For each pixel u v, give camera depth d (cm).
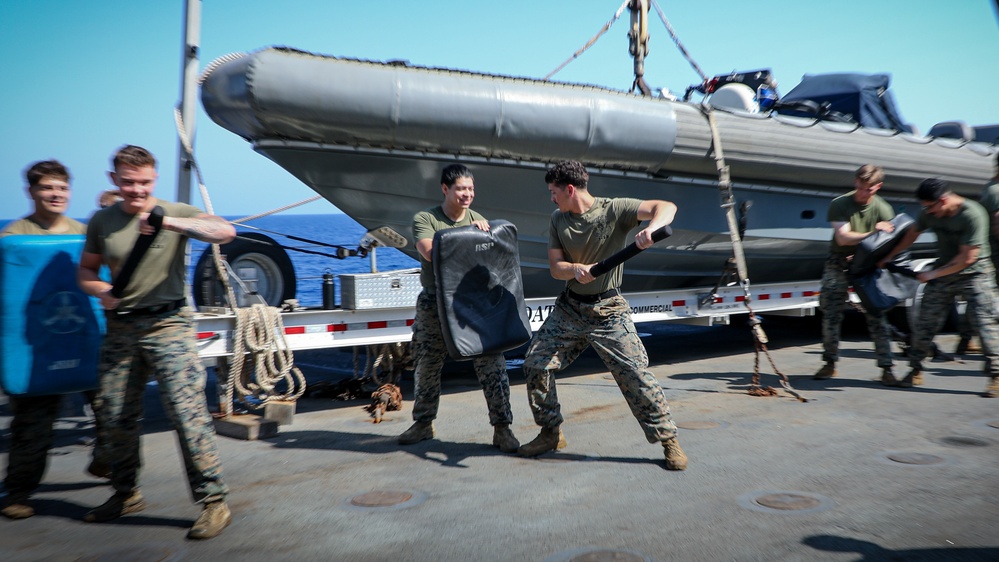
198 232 302
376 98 532
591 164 626
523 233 645
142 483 385
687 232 704
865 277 601
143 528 322
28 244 336
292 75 514
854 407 538
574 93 606
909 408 532
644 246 345
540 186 622
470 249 404
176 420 310
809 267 858
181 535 313
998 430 467
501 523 319
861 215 606
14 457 337
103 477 385
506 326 414
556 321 407
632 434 470
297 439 470
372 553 290
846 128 781
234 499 356
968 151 903
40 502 360
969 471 380
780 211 757
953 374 667
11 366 328
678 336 972
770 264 810
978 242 565
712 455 418
